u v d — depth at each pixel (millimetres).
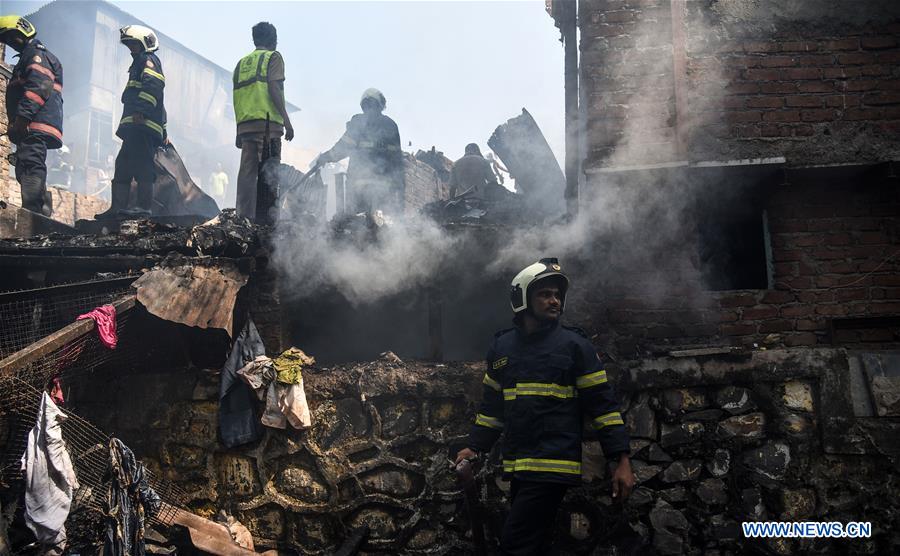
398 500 4621
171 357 5152
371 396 4766
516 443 3137
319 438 4820
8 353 4992
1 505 3975
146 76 7363
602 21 4703
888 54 4492
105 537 3967
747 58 4570
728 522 4113
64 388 5102
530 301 3285
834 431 4098
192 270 4930
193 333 5133
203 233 5156
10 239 5742
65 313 5066
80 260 5324
